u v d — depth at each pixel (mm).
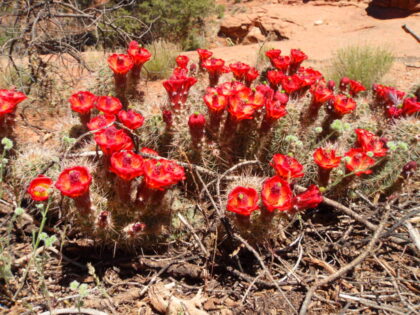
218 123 597
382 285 519
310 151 652
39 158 549
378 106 764
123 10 2215
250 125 620
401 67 1495
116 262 524
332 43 2100
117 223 493
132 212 492
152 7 2547
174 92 586
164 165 472
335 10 3160
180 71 673
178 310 454
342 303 492
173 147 612
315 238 592
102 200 488
